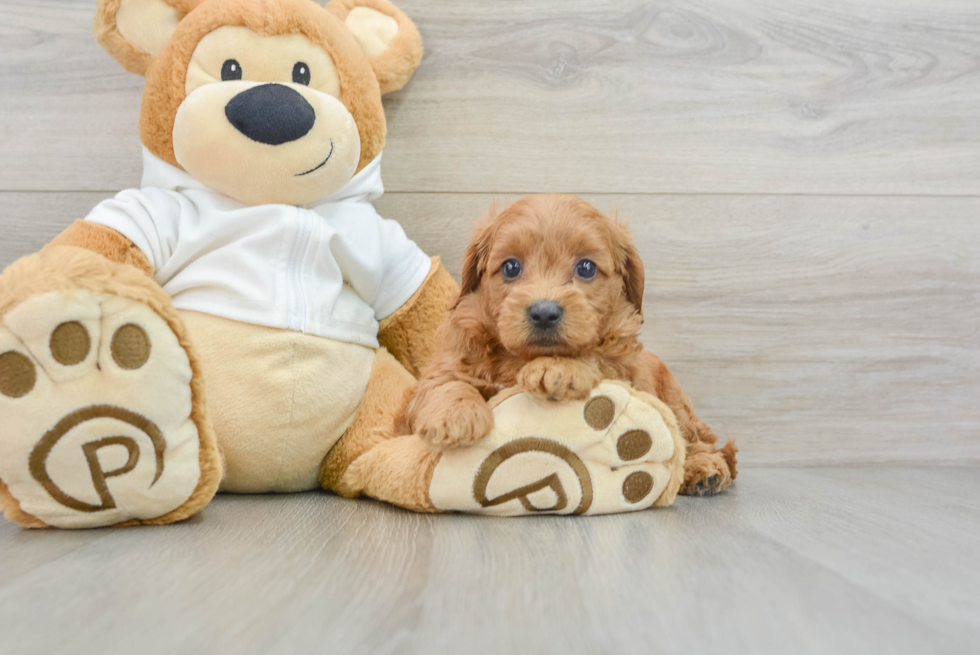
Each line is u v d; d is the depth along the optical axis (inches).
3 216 57.2
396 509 41.9
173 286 44.9
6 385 32.8
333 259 46.7
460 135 60.0
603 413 39.6
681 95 60.9
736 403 62.2
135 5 46.8
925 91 62.4
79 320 33.0
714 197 61.4
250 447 43.8
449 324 44.3
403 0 58.9
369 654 20.5
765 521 40.3
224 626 22.4
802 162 61.9
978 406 63.2
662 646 21.8
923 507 45.6
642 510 42.5
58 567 28.6
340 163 45.5
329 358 45.3
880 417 62.9
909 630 23.6
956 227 62.9
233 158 43.2
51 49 57.1
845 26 61.8
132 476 34.7
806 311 62.3
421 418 39.4
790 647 22.0
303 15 46.2
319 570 28.8
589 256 41.1
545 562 30.6
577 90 60.4
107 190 57.8
